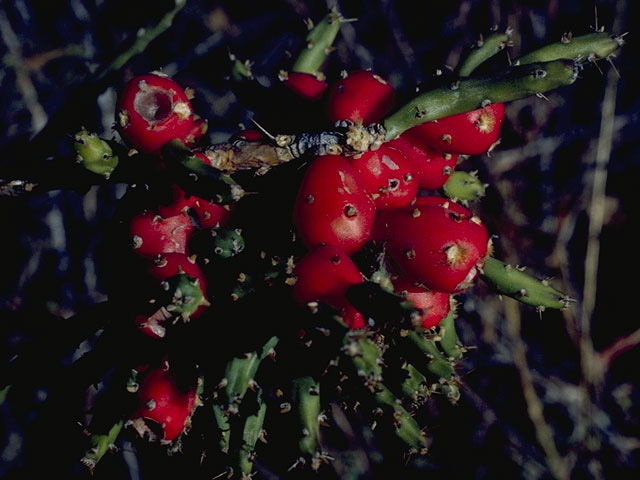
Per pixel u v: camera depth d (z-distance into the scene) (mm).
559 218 452
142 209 171
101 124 312
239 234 168
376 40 490
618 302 475
